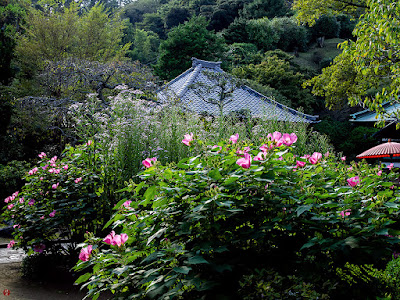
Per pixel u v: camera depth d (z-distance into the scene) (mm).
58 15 19516
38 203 4594
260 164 2010
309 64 37656
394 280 1821
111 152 4676
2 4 20672
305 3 11852
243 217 1941
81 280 1827
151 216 2025
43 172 4656
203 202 1813
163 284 1666
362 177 2545
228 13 40781
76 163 4848
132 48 39938
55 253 4664
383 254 1665
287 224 1900
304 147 6344
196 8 43000
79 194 4418
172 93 9500
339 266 1927
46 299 3502
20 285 3973
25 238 4367
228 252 1896
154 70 23281
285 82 22938
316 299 1652
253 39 34688
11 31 18625
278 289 1703
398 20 4809
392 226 2053
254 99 13852
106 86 11367
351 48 6109
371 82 9086
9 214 4562
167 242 1747
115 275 1904
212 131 5676
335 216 1901
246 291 1712
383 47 5586
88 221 4426
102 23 20906
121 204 2248
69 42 19234
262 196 1978
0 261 5355
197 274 1799
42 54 18109
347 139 18922
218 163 2102
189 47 22656
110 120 4973
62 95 12094
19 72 17484
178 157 4965
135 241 2051
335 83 11164
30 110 11758
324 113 24750
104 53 20844
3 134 11984
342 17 44562
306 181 2150
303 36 40344
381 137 14312
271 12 41844
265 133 6020
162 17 46625
